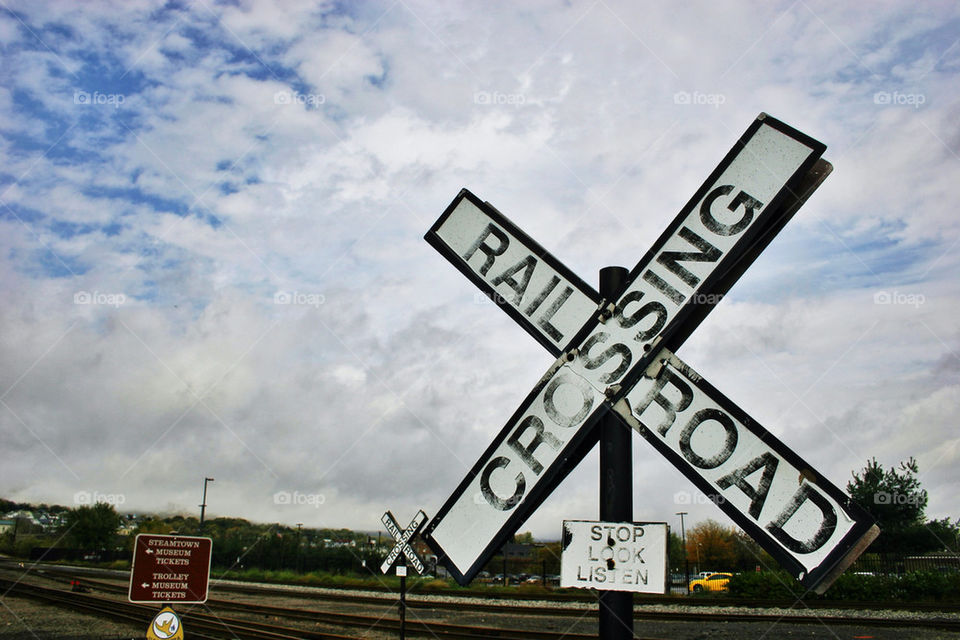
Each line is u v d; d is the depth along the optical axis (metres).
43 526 57.62
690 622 12.98
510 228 2.64
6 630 11.80
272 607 14.53
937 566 22.20
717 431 2.15
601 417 2.29
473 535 2.35
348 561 31.53
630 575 2.16
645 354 2.29
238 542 36.50
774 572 21.03
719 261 2.28
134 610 14.26
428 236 2.76
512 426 2.40
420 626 11.86
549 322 2.48
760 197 2.28
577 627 12.22
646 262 2.38
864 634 11.34
